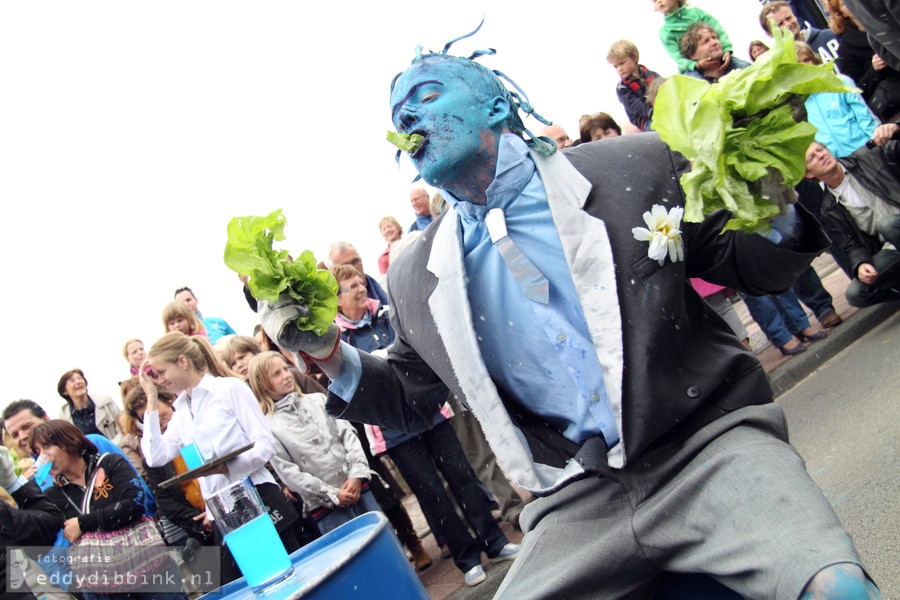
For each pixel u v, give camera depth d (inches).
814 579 66.7
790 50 71.9
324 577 85.0
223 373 194.7
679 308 82.3
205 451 177.5
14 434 222.8
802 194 260.2
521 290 86.9
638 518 82.5
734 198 73.2
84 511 181.9
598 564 83.7
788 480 74.2
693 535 79.4
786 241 79.9
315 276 94.4
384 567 90.2
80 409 261.9
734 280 86.0
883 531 135.1
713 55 276.4
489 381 88.1
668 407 81.0
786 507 72.4
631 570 84.0
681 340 82.7
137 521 181.0
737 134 72.7
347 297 220.4
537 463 89.2
